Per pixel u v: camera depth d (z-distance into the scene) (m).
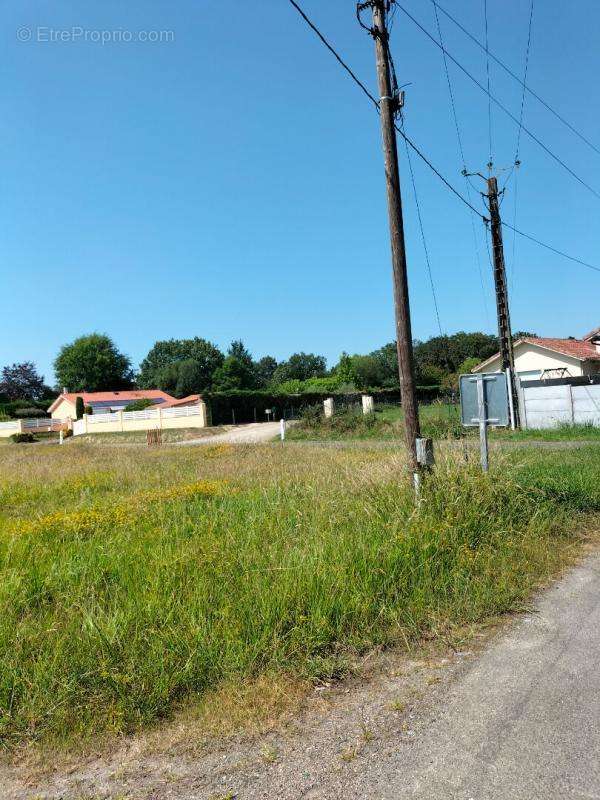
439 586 5.48
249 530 6.91
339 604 4.77
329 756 3.19
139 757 3.25
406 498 7.47
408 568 5.60
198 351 102.06
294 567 5.22
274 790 2.93
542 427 25.09
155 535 7.12
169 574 5.34
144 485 12.79
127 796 2.94
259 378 109.69
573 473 10.55
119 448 28.27
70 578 5.52
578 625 4.86
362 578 5.29
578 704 3.59
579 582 5.98
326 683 4.01
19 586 5.24
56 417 72.19
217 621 4.46
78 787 3.02
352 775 3.02
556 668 4.10
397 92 9.06
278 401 45.69
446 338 82.00
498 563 6.26
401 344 8.53
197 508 8.83
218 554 5.84
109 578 5.59
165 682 3.73
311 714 3.62
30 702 3.56
